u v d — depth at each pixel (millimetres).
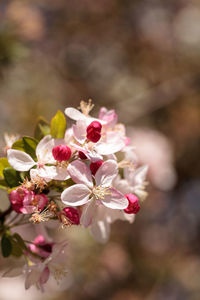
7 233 571
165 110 1369
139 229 1313
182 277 1317
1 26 942
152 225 1396
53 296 1097
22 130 1122
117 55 1444
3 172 548
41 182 534
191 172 1443
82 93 1359
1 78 968
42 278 560
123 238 1273
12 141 586
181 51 1415
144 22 1461
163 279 1259
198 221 1466
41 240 576
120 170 603
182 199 1473
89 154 539
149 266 1258
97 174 541
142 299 1202
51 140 546
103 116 568
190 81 1355
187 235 1439
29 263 562
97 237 580
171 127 1389
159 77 1382
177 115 1374
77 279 1113
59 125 562
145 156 1229
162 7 1525
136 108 1326
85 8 1429
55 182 551
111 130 566
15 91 1114
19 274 570
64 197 529
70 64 1413
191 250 1412
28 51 972
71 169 533
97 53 1453
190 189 1470
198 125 1386
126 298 1176
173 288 1285
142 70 1397
